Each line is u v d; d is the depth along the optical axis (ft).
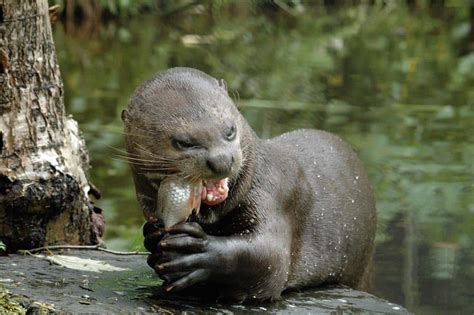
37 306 26.22
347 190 34.12
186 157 27.12
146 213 29.30
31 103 32.22
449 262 41.14
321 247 32.73
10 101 31.76
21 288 27.89
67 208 33.01
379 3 126.00
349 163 34.99
